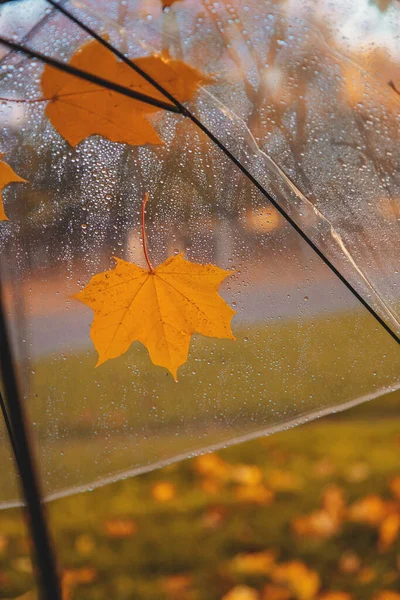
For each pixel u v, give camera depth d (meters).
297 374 1.04
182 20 1.01
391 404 2.99
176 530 1.99
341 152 1.04
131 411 1.05
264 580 1.71
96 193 1.03
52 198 1.03
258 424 1.05
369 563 1.75
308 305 1.04
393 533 1.83
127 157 1.03
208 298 0.99
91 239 1.03
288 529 1.95
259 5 1.04
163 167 1.03
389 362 1.04
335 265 1.03
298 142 1.03
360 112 1.04
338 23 1.05
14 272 1.03
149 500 2.21
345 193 1.04
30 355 1.03
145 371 1.05
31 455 0.91
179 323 1.00
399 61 1.05
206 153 1.02
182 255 0.99
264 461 2.46
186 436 1.05
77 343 1.04
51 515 2.13
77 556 1.87
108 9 1.00
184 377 1.05
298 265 1.03
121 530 2.00
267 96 1.03
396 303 1.04
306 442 2.61
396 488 2.10
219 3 1.03
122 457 1.05
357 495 2.10
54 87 0.97
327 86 1.04
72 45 0.99
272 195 1.02
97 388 1.05
